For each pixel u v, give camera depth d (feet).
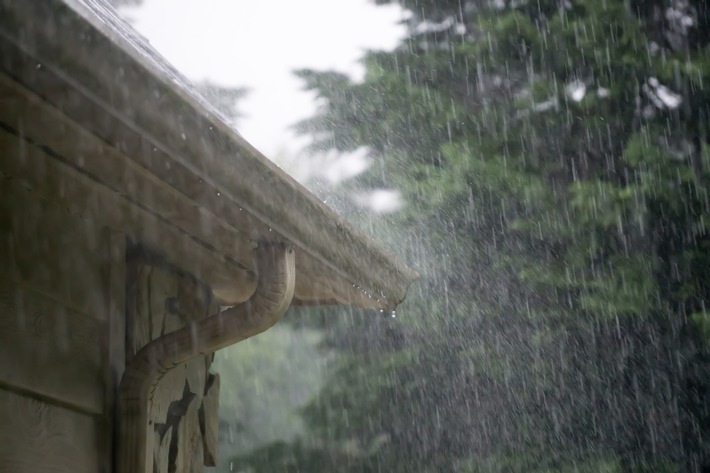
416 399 35.63
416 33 41.34
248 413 60.08
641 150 31.32
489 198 35.37
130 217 9.97
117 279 10.24
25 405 8.69
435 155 38.17
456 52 37.91
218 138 8.00
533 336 33.58
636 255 31.83
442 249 35.83
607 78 34.24
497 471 33.86
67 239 9.53
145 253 10.89
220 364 59.98
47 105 7.34
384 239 36.68
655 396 32.89
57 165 8.66
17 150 8.34
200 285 12.09
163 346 9.87
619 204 31.78
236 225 9.35
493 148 35.19
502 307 34.88
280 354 61.05
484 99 37.17
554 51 35.68
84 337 9.62
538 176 34.40
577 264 32.86
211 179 8.26
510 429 34.53
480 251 35.42
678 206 31.32
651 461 32.96
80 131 7.88
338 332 37.22
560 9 35.60
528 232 34.12
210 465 12.12
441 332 35.50
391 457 35.37
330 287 11.53
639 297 31.22
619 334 33.06
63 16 6.37
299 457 35.96
